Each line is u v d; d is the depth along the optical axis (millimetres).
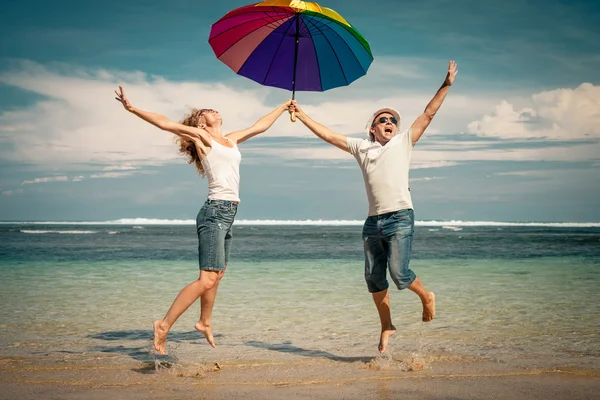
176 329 5508
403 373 3883
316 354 4461
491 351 4516
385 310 4422
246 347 4719
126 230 46250
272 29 4871
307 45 5000
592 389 3490
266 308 6703
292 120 5047
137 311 6438
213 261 4109
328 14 4617
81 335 5129
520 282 9336
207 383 3629
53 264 12508
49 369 3945
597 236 35219
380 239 4301
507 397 3330
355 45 4934
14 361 4160
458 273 10859
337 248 19594
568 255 16062
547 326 5555
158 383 3623
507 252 17484
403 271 4160
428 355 4391
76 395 3346
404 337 5074
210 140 4242
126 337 5066
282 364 4137
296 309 6633
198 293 4102
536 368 3984
